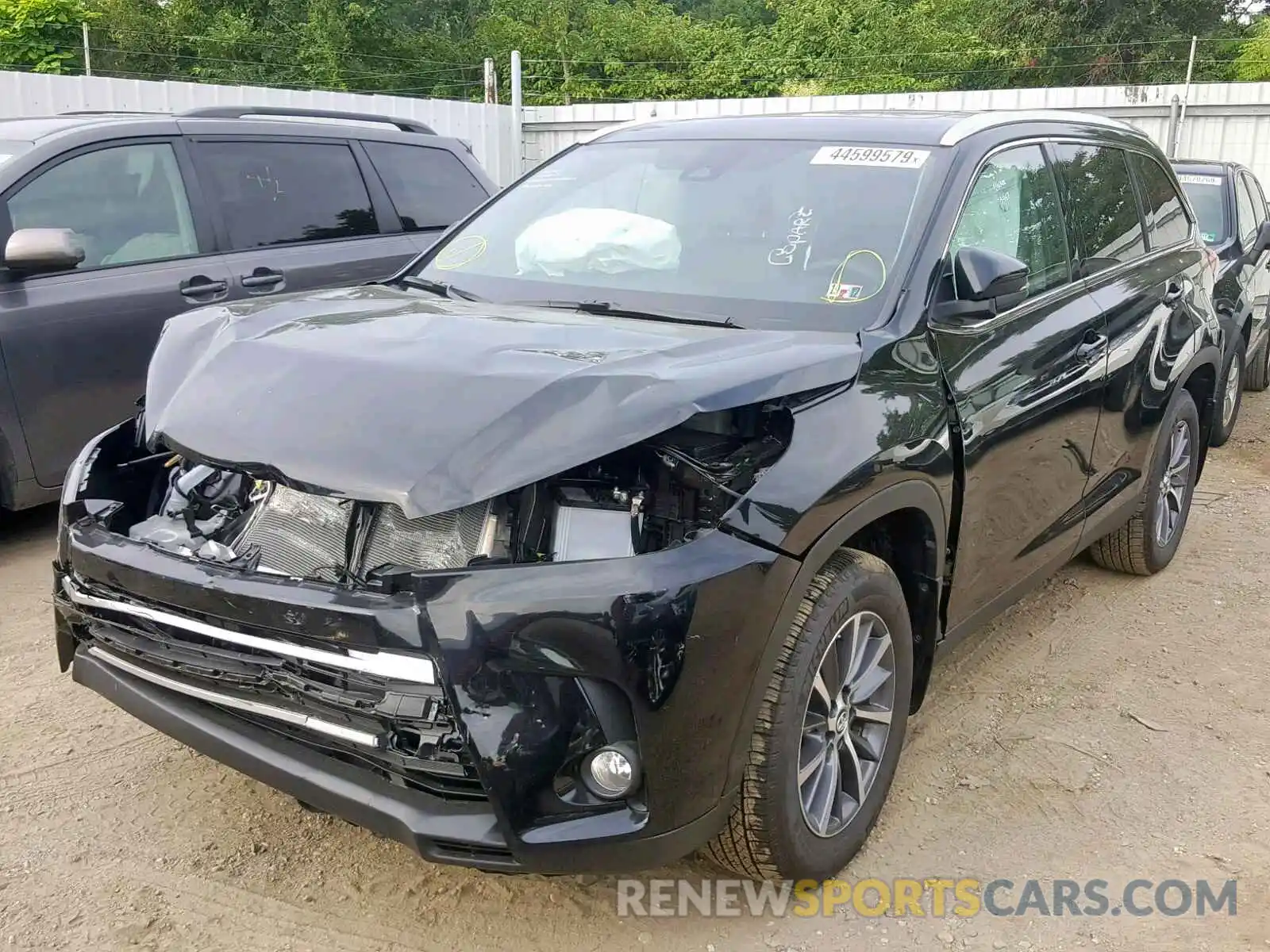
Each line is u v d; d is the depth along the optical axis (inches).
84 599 110.6
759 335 116.7
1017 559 148.2
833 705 113.0
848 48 1181.7
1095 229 171.6
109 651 113.7
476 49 1283.2
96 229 211.0
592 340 112.4
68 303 200.7
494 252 150.6
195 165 227.8
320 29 1172.5
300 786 98.4
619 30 1250.0
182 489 118.9
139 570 103.0
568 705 91.7
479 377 100.7
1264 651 179.5
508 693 89.9
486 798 93.0
